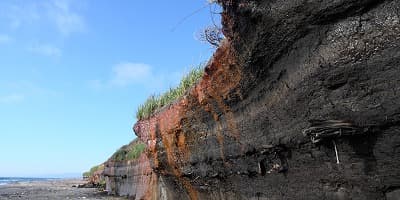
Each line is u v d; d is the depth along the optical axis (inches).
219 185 324.5
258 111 226.4
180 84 431.5
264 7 183.9
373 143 144.3
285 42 182.4
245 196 278.4
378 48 138.2
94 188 1827.0
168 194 488.7
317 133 158.1
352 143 151.2
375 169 145.4
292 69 183.3
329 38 157.8
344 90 152.7
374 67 139.9
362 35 143.8
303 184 196.1
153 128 478.6
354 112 148.8
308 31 167.3
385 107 137.4
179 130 383.2
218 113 288.4
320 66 161.8
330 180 172.1
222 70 251.6
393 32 133.2
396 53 132.5
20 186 2313.0
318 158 175.9
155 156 471.8
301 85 176.7
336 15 152.7
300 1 165.8
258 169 240.1
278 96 199.8
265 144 222.4
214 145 309.0
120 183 1017.5
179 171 412.8
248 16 194.4
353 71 147.9
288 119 193.6
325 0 154.6
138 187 774.5
